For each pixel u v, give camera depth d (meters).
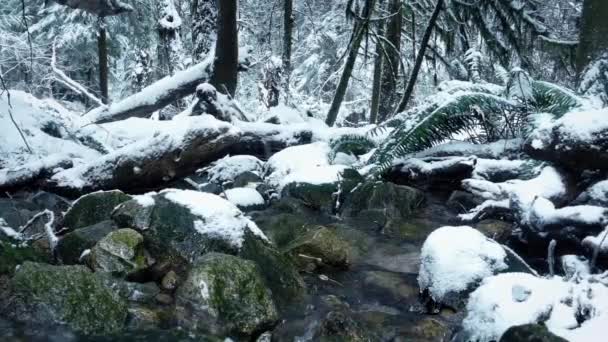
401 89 12.87
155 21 16.97
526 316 2.74
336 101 10.12
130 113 9.97
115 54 19.23
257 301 3.00
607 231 3.48
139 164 5.15
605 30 5.93
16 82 13.42
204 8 12.76
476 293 3.01
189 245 3.44
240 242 3.47
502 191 4.75
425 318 3.17
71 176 5.39
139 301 3.15
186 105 13.11
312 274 3.83
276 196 5.67
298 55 19.42
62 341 2.68
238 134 5.33
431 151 6.16
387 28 12.08
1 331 2.67
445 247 3.44
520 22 9.88
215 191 6.02
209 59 10.24
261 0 17.53
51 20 17.41
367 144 6.62
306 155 6.25
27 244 3.70
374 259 4.22
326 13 17.80
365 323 3.08
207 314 2.90
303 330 2.95
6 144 6.16
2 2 17.14
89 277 2.98
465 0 10.30
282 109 8.89
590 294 2.92
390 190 5.31
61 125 7.22
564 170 4.39
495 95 6.04
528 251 4.19
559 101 5.52
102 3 8.54
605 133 3.94
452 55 12.60
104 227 3.68
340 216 5.21
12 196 5.38
